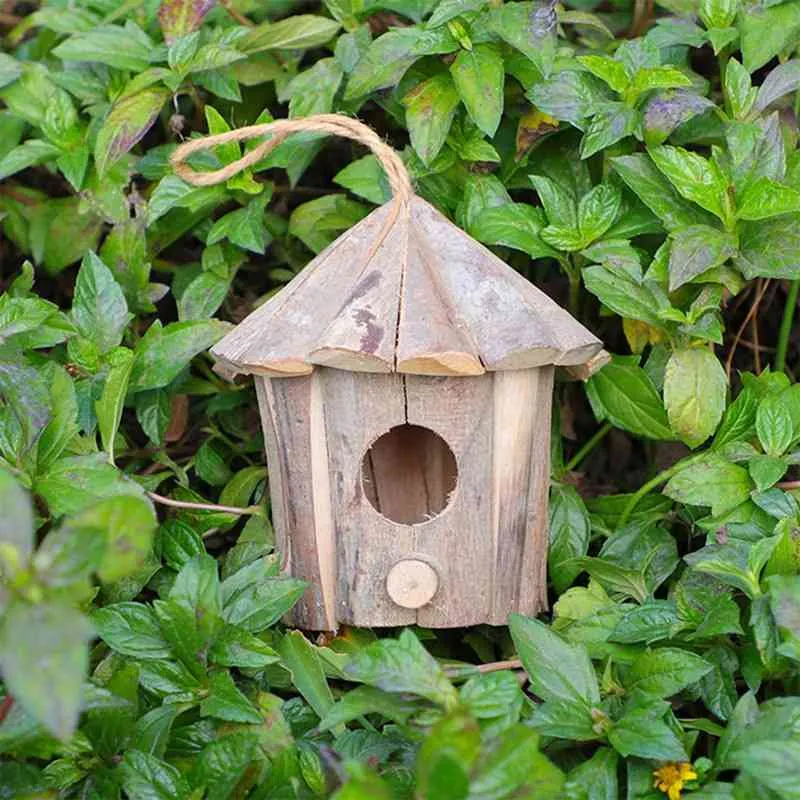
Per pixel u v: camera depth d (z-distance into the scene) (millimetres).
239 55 2262
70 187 2807
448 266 1883
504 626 2182
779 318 2604
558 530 2223
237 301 2574
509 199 2232
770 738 1661
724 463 2080
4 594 1368
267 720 1818
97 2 2576
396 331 1786
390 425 1884
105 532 1407
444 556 1942
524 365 1826
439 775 1321
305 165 2412
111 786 1726
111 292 2172
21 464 1865
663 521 2281
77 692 1292
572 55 2250
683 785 1704
